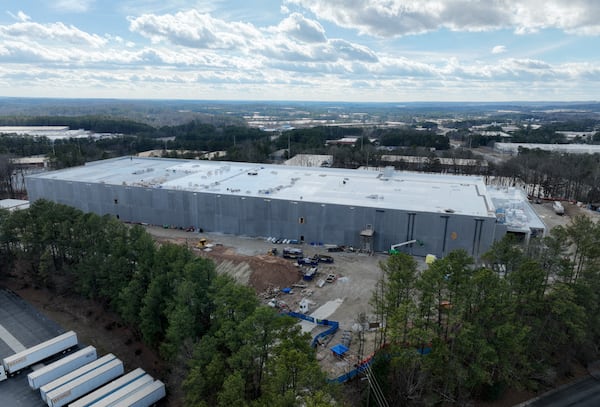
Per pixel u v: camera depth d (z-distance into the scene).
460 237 74.69
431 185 97.12
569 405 45.34
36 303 65.00
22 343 54.94
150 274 52.47
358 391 43.03
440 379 42.91
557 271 48.31
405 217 76.50
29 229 65.75
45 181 101.25
